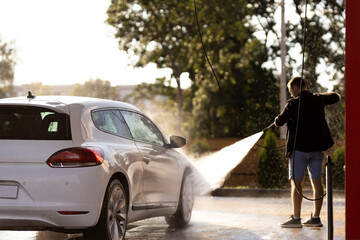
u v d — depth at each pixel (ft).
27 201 23.48
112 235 25.55
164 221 37.70
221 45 167.43
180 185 33.81
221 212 44.14
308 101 33.55
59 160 23.75
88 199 23.81
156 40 149.89
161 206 30.83
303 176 34.12
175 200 33.12
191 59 156.87
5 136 24.25
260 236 31.24
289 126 34.09
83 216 23.75
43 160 23.71
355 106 21.08
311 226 34.83
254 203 52.70
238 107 172.55
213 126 176.55
